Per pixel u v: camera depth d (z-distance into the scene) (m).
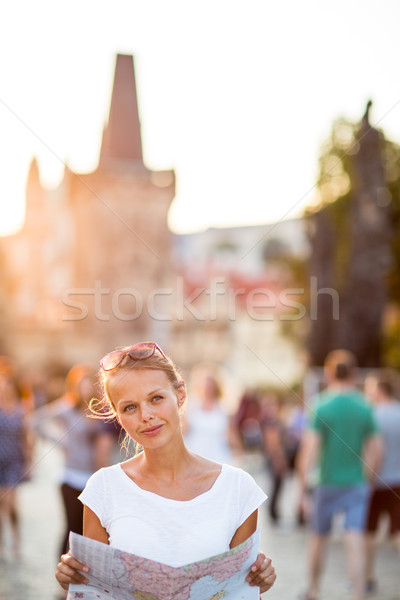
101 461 6.66
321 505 7.01
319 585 7.54
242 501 2.69
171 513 2.62
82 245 77.00
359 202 34.19
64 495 6.69
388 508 7.50
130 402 2.64
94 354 73.81
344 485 6.92
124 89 83.19
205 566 2.51
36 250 77.12
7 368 9.48
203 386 7.98
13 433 9.11
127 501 2.66
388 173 38.25
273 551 9.38
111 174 79.44
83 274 76.25
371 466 7.09
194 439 7.86
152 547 2.59
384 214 34.28
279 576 7.95
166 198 80.69
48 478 16.05
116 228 78.62
